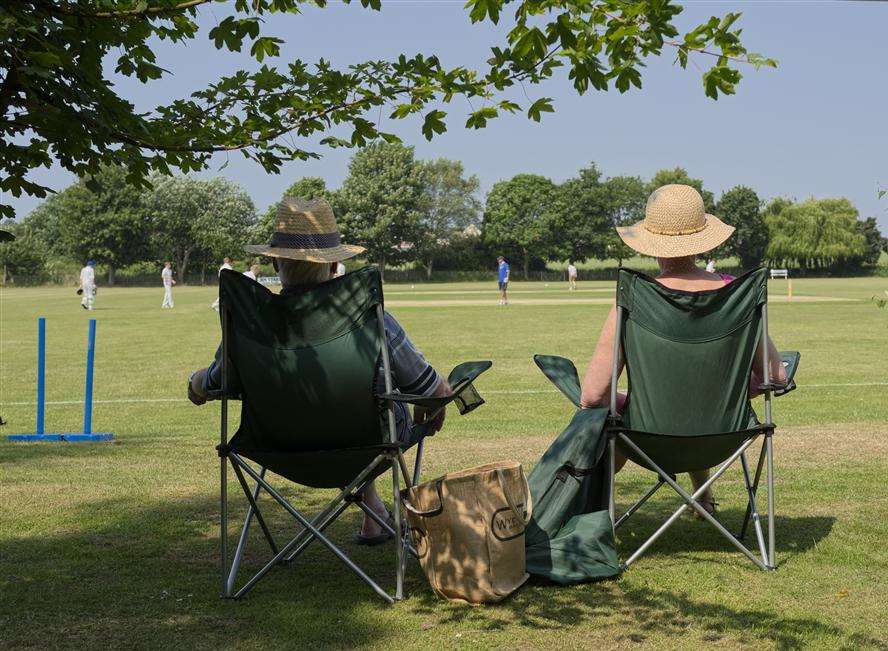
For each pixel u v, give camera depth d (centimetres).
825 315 2841
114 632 357
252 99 394
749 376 436
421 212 10956
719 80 333
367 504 495
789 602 388
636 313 430
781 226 11369
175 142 403
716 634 351
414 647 339
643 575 429
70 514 559
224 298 392
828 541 481
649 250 455
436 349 1861
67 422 1015
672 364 429
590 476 455
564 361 493
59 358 1780
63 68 326
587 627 360
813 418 933
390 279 10944
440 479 397
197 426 983
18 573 439
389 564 459
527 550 428
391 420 390
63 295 6284
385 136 402
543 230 11331
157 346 2041
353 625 364
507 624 364
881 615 371
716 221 469
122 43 361
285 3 360
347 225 10806
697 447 429
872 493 591
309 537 429
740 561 452
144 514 559
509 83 358
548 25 326
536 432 876
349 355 386
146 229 10700
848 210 11356
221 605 392
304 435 399
